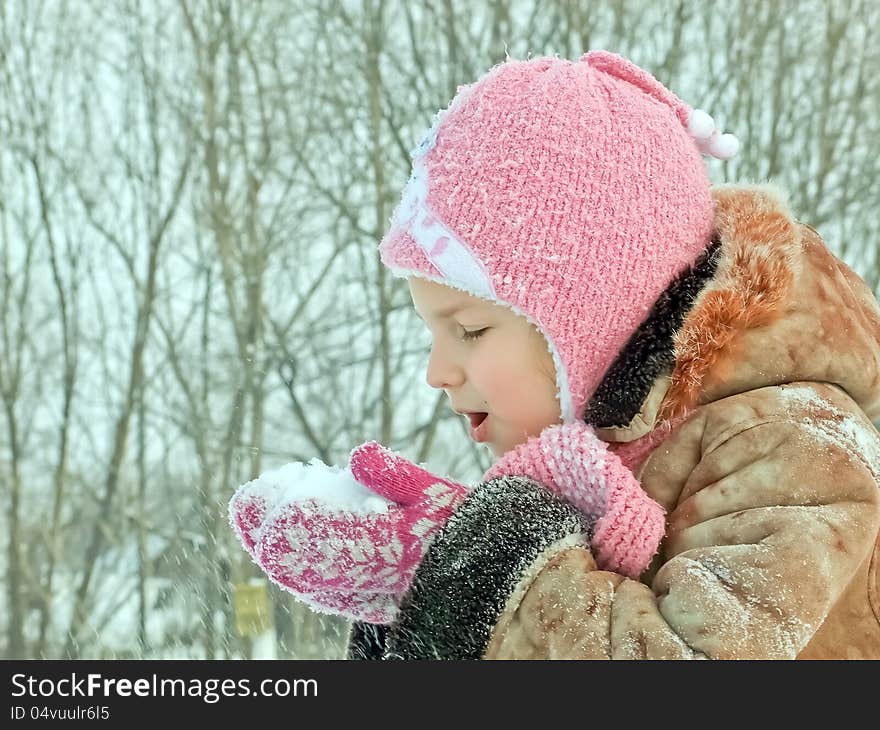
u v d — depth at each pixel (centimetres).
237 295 2177
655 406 241
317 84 2180
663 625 204
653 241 254
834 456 222
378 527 247
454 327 268
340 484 260
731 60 1961
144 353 2277
